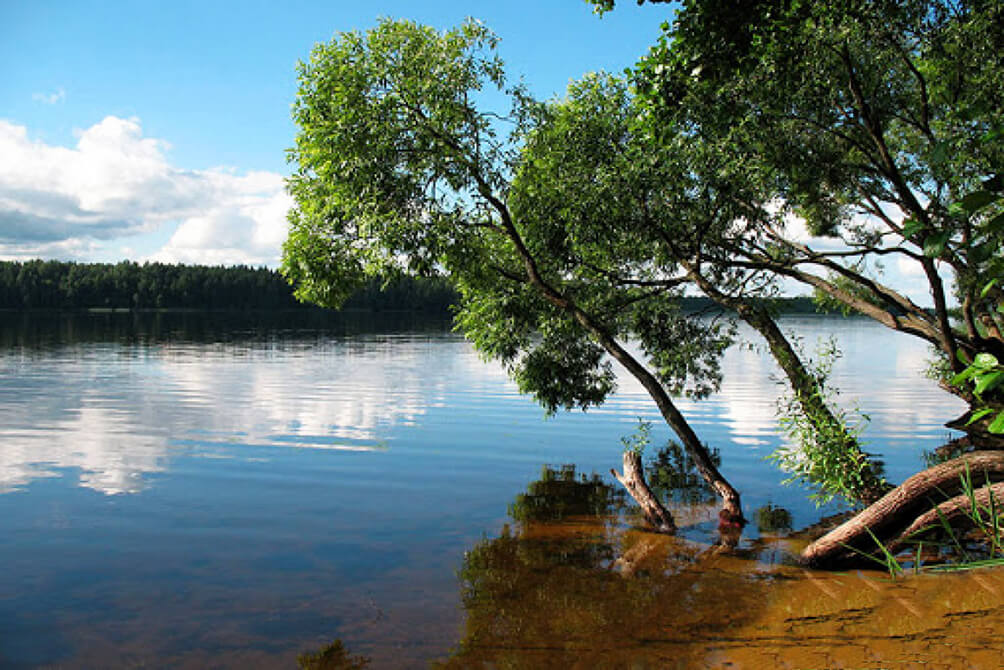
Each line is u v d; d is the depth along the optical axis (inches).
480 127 429.4
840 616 278.5
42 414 819.4
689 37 277.9
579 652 255.6
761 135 415.2
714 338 580.4
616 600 309.7
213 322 3727.9
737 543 401.1
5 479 526.9
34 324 3216.0
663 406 457.7
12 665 248.4
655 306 573.0
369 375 1262.3
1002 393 298.2
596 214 427.2
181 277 5821.9
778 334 466.9
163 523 426.6
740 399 1008.2
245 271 6097.4
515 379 586.9
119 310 5610.2
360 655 256.1
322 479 541.0
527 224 474.6
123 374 1247.5
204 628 280.5
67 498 478.6
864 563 353.4
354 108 405.1
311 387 1087.6
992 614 268.1
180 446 655.1
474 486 530.6
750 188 423.8
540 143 451.8
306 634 274.4
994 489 305.3
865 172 523.8
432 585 330.3
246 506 466.0
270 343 2129.7
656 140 336.8
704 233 443.2
